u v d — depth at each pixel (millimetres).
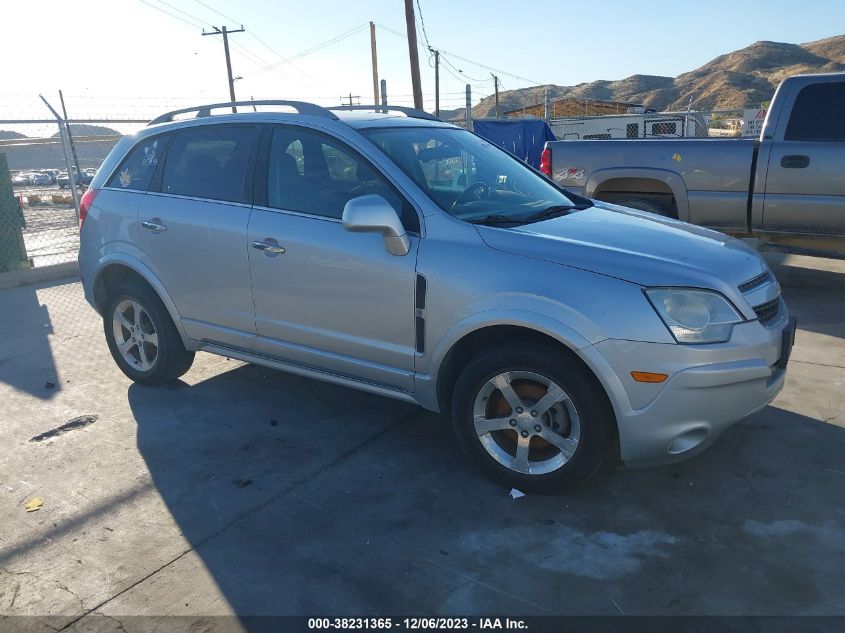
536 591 2785
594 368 3119
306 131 4074
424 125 4469
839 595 2719
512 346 3352
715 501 3402
